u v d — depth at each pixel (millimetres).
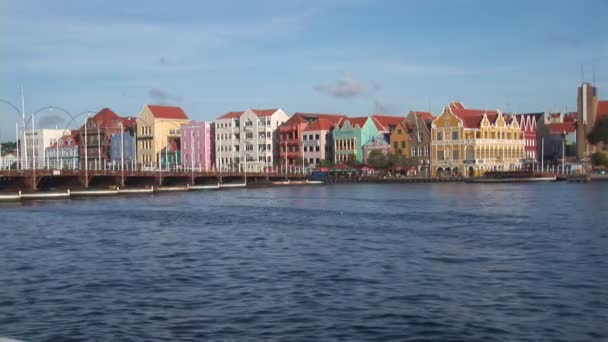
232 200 103688
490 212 74188
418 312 27500
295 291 31609
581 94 191750
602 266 38000
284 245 48094
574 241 48688
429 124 181750
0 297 30828
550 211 74438
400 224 62250
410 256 42188
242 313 27469
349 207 84938
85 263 40312
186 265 39406
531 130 191125
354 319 26438
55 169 122312
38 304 29375
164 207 87938
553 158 199375
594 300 29562
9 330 25266
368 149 188000
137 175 137250
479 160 170000
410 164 176250
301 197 110188
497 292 31250
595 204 84625
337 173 178875
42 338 24219
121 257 42688
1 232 57062
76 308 28594
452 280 34156
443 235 53219
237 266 38875
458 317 26734
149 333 24750
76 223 65188
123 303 29453
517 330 24969
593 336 24234
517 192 117500
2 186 119188
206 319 26625
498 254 42781
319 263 39688
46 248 47062
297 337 24141
